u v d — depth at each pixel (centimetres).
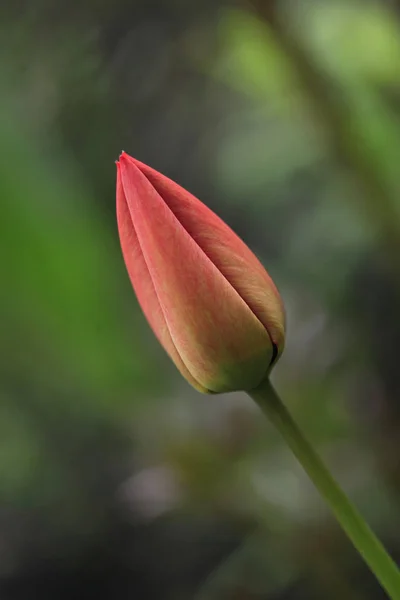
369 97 73
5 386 66
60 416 78
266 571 84
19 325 59
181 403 82
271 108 90
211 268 46
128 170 46
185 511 84
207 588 88
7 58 87
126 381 63
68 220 57
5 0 88
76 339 59
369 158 72
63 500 101
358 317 97
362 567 83
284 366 90
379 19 75
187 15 91
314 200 105
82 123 96
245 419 83
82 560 114
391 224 72
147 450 84
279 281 106
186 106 109
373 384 92
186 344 47
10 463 92
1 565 116
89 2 91
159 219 46
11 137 56
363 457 84
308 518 82
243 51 79
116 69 98
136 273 47
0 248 56
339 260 100
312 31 75
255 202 112
